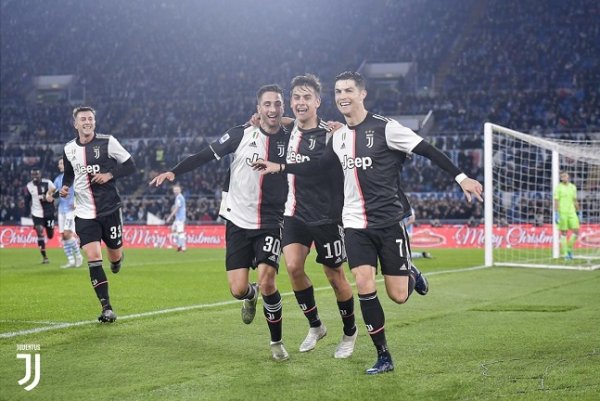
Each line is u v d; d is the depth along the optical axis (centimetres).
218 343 677
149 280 1316
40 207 1752
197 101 3916
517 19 4097
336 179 604
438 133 3356
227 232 641
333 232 609
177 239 2302
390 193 563
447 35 4128
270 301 598
